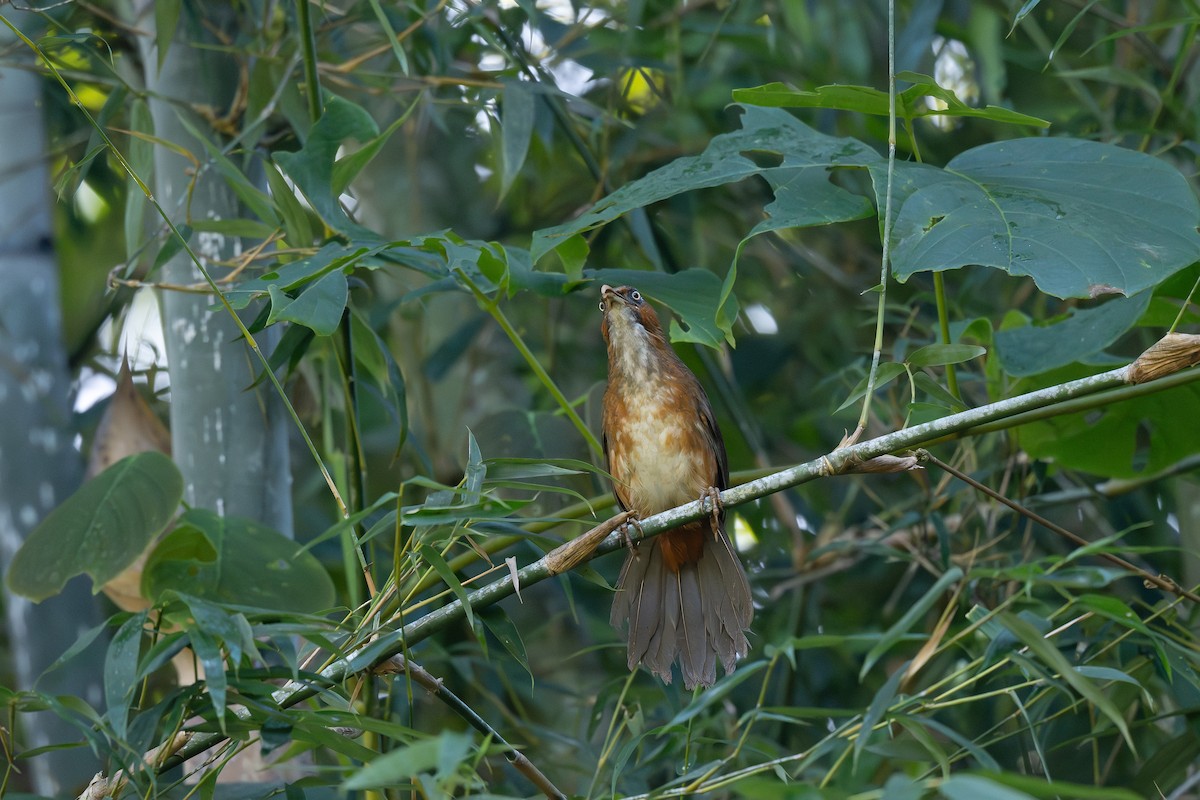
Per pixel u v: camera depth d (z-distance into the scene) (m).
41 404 10.40
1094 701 5.50
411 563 6.13
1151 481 9.56
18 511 10.06
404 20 10.46
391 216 14.82
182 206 9.38
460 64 11.94
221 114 9.57
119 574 7.61
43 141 11.09
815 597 12.26
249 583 7.73
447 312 14.68
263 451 9.12
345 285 6.75
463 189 14.92
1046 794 3.84
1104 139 10.34
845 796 4.23
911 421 7.62
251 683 5.62
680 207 12.48
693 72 13.12
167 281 9.21
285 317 6.36
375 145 7.93
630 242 12.15
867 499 13.51
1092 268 5.92
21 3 9.86
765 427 13.52
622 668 12.33
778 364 13.58
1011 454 10.13
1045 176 6.89
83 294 14.87
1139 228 6.23
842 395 11.78
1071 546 11.88
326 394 9.58
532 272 8.20
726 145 7.46
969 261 6.02
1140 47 11.11
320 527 13.35
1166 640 7.24
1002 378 8.90
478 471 5.83
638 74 13.42
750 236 6.48
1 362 10.34
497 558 10.77
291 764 8.59
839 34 13.04
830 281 13.66
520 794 9.68
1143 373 5.64
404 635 5.94
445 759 3.75
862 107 7.00
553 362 13.04
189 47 9.53
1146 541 11.01
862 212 6.73
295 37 9.76
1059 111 12.46
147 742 5.42
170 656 5.55
